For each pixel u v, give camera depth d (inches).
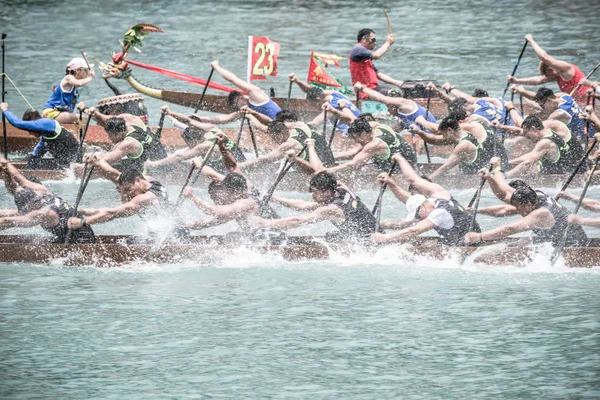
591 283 1598.2
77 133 2714.1
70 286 1615.4
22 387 1221.7
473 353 1318.9
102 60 3944.4
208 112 3164.4
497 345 1343.5
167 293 1573.6
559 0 5275.6
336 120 2399.1
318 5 5305.1
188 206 2124.8
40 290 1590.8
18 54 4025.6
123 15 5027.1
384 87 2994.6
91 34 4505.4
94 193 2281.0
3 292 1578.5
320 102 2795.3
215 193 1732.3
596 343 1341.0
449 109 2645.2
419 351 1327.5
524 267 1683.1
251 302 1526.8
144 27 2940.5
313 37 4382.4
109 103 2591.0
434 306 1502.2
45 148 2428.6
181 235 1744.6
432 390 1205.7
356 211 1713.8
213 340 1374.3
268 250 1734.7
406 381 1232.2
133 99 2623.0
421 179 1736.0
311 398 1186.6
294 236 1776.6
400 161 1747.0
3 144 2765.7
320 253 1732.3
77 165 2405.3
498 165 1705.2
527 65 3742.6
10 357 1316.4
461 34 4429.1
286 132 2247.8
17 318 1461.6
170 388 1217.4
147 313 1482.5
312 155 1838.1
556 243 1669.5
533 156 2268.7
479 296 1544.0
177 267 1722.4
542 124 2269.9
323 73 2834.6
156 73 3705.7
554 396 1184.8
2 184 2422.5
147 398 1188.5
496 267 1685.5
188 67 3791.8
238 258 1734.7
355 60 2960.1
